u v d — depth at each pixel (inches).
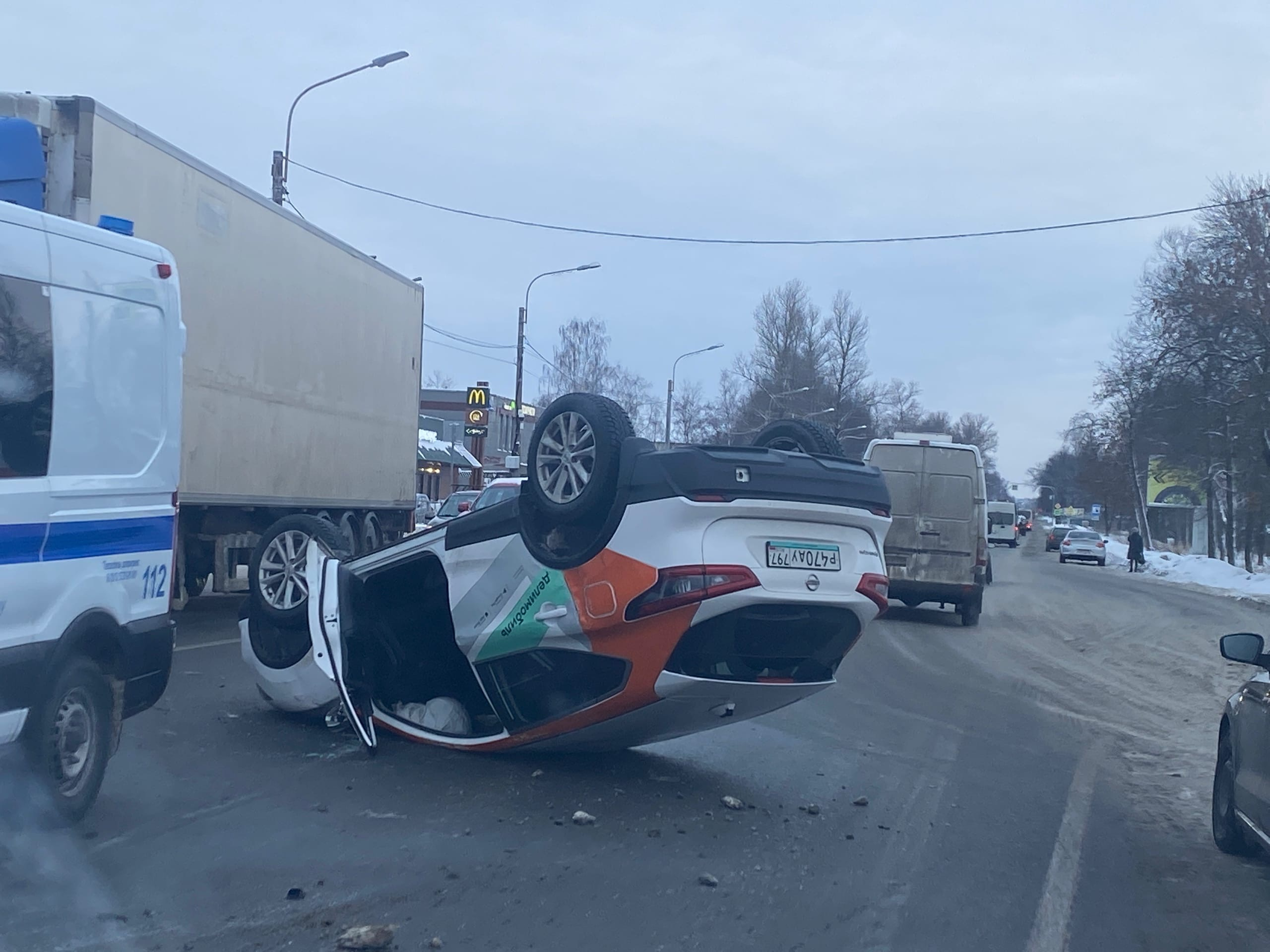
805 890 210.8
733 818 255.1
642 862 219.5
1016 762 338.3
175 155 479.2
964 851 241.1
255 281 562.6
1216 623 891.4
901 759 332.8
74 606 212.2
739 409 2482.8
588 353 2154.3
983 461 762.2
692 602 235.0
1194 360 1497.3
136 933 172.4
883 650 607.2
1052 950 187.6
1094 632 778.2
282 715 326.3
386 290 748.0
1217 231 1464.1
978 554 757.9
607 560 247.4
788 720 382.6
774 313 2487.7
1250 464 1529.3
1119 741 382.0
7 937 168.9
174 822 226.7
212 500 530.3
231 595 700.7
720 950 179.6
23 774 203.9
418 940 175.2
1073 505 6082.7
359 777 266.4
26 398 201.2
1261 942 195.5
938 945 187.3
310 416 633.0
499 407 2337.6
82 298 216.7
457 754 291.4
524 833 232.5
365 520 738.8
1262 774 221.8
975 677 520.7
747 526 243.4
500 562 271.3
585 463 256.5
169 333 244.4
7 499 195.3
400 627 307.1
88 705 221.9
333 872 203.2
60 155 407.8
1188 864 239.9
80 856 205.2
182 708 332.8
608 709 255.4
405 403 791.7
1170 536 3159.5
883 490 266.1
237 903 186.4
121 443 227.8
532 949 174.9
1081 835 258.8
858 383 2672.2
